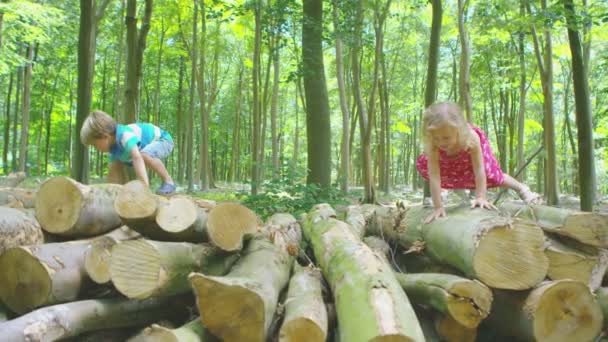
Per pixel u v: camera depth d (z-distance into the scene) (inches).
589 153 337.4
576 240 124.6
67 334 100.3
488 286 110.8
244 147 1359.5
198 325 104.8
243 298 99.7
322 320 103.6
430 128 139.7
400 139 1330.0
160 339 94.7
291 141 1593.3
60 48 842.2
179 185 828.0
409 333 89.2
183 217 120.8
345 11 414.0
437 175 145.8
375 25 484.4
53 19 598.5
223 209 129.2
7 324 92.0
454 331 117.8
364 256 118.0
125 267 105.3
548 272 119.8
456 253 118.4
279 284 121.6
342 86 496.1
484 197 142.3
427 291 117.9
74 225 123.4
